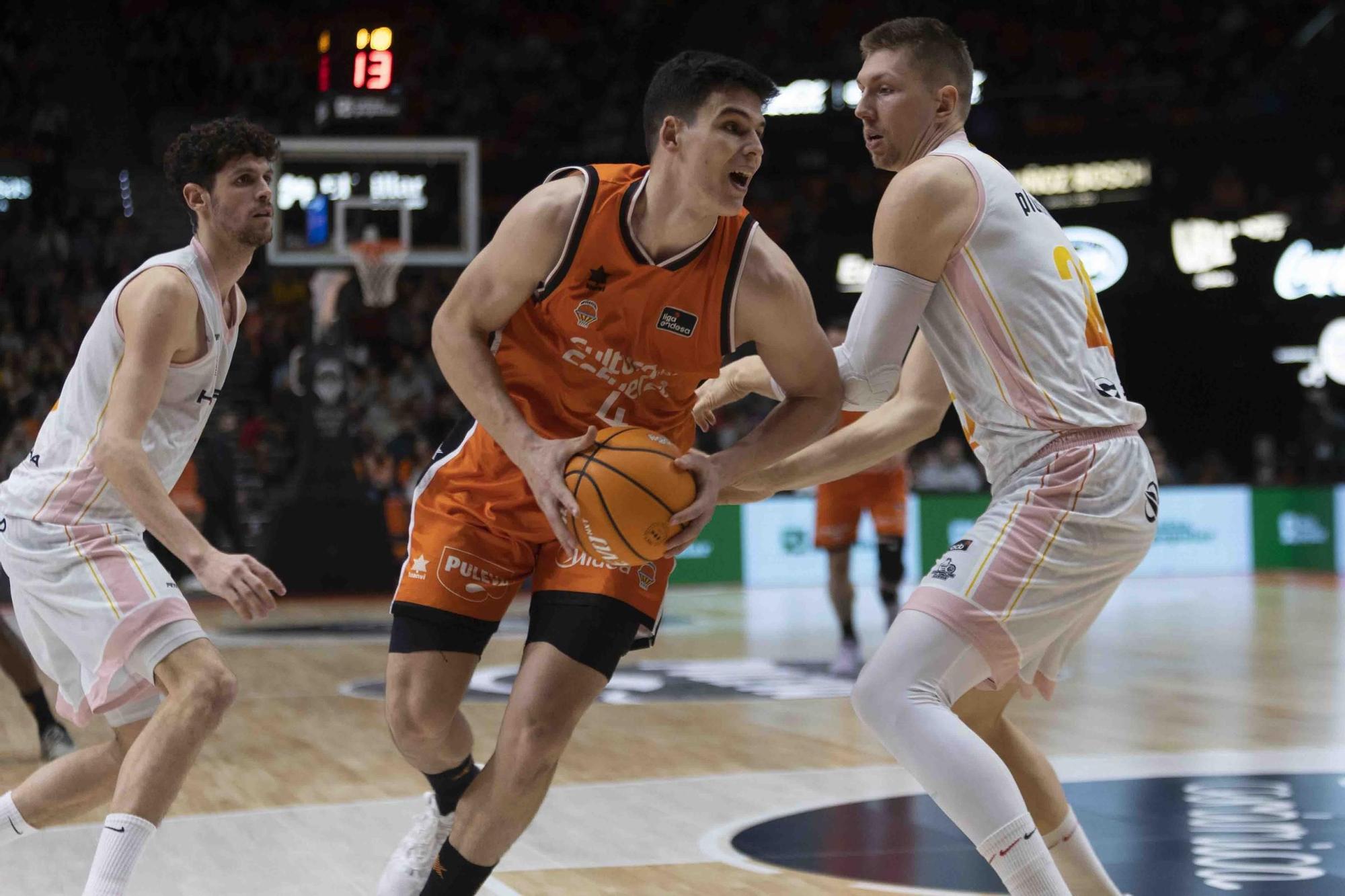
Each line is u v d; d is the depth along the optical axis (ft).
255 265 83.30
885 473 34.73
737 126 11.42
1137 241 87.97
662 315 12.34
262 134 14.32
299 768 24.34
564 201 12.03
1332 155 86.43
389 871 14.56
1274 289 86.17
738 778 22.77
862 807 20.49
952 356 13.07
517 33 99.45
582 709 12.59
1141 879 16.38
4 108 92.02
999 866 11.75
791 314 12.41
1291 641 43.88
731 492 14.26
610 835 18.92
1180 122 88.12
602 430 12.62
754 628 49.11
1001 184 12.80
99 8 96.68
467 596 13.23
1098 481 12.35
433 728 13.26
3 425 76.74
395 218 61.21
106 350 13.91
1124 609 55.36
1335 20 87.04
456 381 12.44
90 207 90.27
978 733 13.38
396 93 61.41
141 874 16.97
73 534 13.89
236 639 47.09
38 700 24.94
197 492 64.44
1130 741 26.20
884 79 13.47
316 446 62.34
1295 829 18.84
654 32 98.89
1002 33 96.02
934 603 12.29
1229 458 87.76
